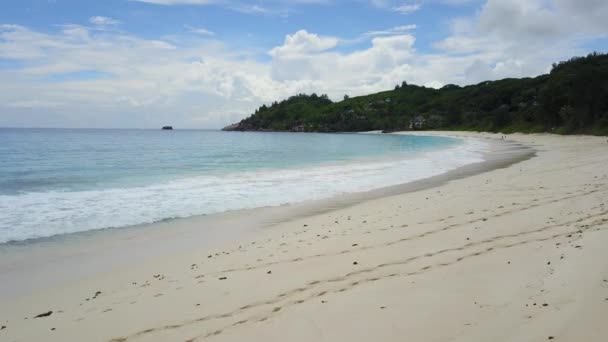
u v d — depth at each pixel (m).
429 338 3.80
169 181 17.48
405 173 19.92
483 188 13.48
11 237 9.12
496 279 5.04
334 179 18.12
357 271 5.95
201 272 6.61
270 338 4.12
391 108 158.75
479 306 4.33
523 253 5.98
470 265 5.71
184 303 5.25
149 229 9.92
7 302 5.75
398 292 4.95
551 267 5.19
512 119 79.75
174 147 48.72
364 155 33.00
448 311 4.30
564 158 23.62
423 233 7.93
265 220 10.77
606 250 5.49
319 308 4.72
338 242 7.77
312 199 13.62
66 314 5.23
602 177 13.62
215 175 19.61
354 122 151.00
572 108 57.72
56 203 12.67
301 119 177.50
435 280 5.25
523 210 9.29
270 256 7.21
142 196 14.01
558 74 72.56
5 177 18.67
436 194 13.09
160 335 4.41
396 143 56.72
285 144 58.47
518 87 99.38
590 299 4.09
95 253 8.07
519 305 4.23
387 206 11.62
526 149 36.22
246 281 5.92
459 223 8.53
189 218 11.05
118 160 28.84
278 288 5.52
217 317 4.75
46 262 7.53
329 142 65.00
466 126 98.94
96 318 5.00
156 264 7.30
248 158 30.81
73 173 20.42
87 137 84.56
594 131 50.94
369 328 4.13
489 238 7.13
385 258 6.48
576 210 8.73
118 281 6.47
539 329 3.69
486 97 106.75
